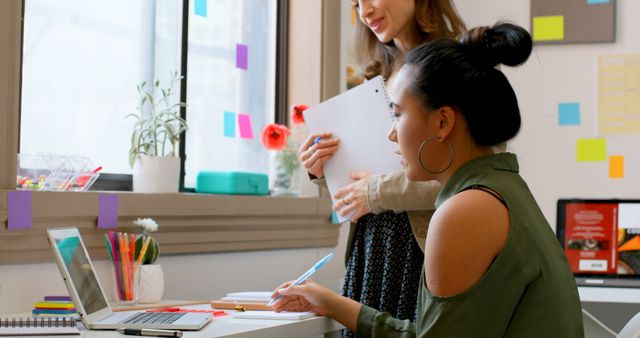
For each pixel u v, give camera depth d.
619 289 2.89
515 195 1.30
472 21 3.81
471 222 1.25
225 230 2.61
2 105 1.88
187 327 1.45
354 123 1.96
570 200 3.15
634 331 1.33
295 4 3.31
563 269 1.33
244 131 3.04
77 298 1.50
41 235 1.95
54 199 1.97
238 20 3.07
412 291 1.83
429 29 1.94
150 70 2.65
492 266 1.24
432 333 1.26
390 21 1.94
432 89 1.34
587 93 3.72
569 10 3.72
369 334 1.62
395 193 1.79
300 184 3.09
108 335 1.39
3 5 1.88
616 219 3.10
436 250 1.27
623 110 3.69
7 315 1.72
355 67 3.47
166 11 2.72
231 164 3.02
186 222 2.44
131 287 1.94
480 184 1.29
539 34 3.74
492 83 1.34
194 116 2.84
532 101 3.76
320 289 1.69
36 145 2.28
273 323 1.56
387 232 1.88
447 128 1.34
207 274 2.55
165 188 2.41
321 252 3.18
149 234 2.28
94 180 2.19
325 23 3.26
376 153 1.92
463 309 1.25
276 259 2.89
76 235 1.69
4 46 1.88
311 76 3.27
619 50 3.71
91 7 2.45
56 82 2.34
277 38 3.29
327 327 1.70
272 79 3.26
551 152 3.74
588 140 3.71
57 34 2.34
